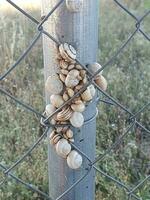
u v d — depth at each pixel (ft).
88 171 0.88
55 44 0.74
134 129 1.58
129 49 2.16
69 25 0.74
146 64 2.04
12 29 2.04
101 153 1.40
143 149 1.56
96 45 0.80
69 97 0.76
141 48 2.20
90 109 0.83
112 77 1.85
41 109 1.60
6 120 1.58
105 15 2.59
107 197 1.28
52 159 0.87
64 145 0.79
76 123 0.77
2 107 1.64
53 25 0.74
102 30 2.37
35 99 1.65
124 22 2.51
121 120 1.57
